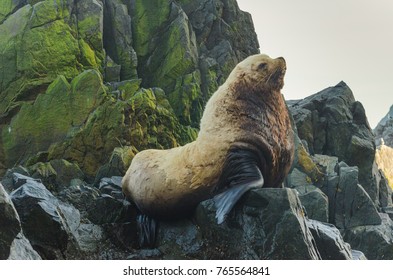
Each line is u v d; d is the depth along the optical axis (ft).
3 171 56.08
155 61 65.87
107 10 66.28
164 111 57.41
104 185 42.73
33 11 61.41
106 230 35.40
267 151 33.55
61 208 34.45
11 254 24.70
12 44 60.23
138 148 54.24
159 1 67.62
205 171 33.32
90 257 33.30
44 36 60.18
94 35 62.13
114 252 34.63
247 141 33.14
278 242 30.78
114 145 53.36
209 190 33.45
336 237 35.32
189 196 33.96
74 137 53.72
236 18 72.08
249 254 31.24
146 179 35.78
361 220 57.77
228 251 31.96
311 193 54.95
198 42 68.54
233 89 34.76
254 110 34.19
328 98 70.59
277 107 35.35
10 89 58.90
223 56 67.72
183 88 62.59
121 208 37.11
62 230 31.32
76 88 56.39
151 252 34.19
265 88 34.86
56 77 59.11
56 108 56.34
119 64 64.13
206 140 33.76
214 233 32.45
